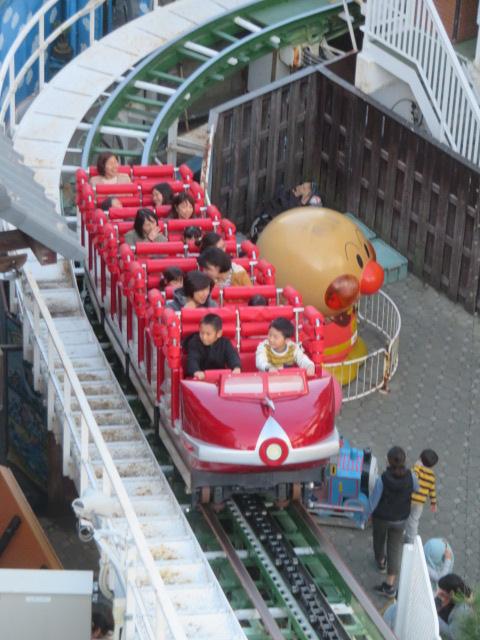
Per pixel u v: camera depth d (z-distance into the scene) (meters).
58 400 28.61
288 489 27.70
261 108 41.06
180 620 23.06
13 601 21.38
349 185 41.94
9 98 40.22
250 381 26.27
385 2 39.66
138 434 28.92
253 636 24.48
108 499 21.44
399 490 28.02
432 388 35.50
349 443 33.38
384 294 36.94
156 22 45.81
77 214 35.56
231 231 30.98
